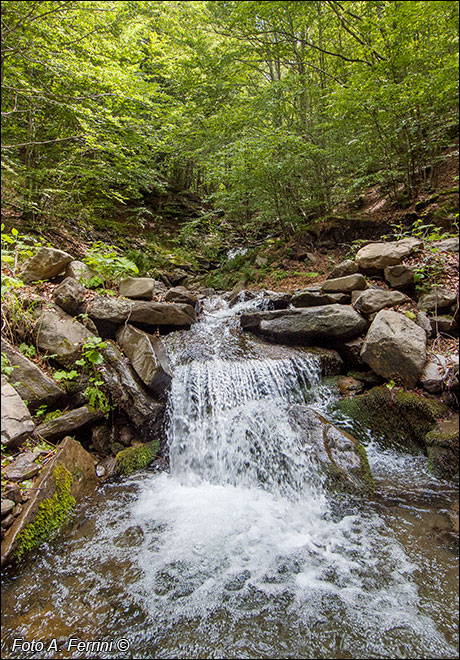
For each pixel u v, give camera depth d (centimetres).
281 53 963
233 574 243
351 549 260
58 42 569
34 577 237
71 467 322
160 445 408
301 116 959
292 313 557
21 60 548
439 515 282
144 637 200
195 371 458
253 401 450
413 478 334
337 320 500
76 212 841
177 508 320
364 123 799
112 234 993
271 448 374
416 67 691
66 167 710
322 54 1012
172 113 901
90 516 301
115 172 827
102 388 402
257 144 784
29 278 489
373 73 691
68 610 215
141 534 283
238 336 593
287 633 200
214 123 984
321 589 228
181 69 984
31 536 259
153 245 1095
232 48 971
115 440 395
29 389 354
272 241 1071
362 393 443
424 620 201
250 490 357
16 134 717
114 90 657
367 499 312
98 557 258
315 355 497
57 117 706
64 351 410
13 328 404
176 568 249
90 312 476
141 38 806
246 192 946
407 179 843
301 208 998
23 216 717
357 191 1020
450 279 501
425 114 721
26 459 305
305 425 391
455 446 332
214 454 395
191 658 187
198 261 1126
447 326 454
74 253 751
